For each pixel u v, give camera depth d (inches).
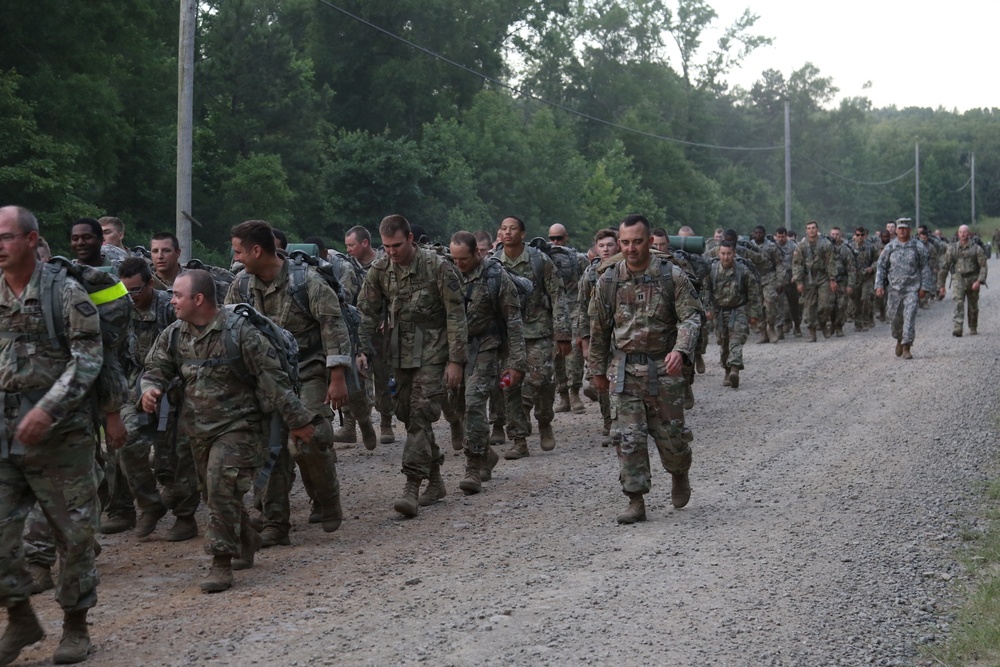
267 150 1745.8
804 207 4301.2
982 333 898.7
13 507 216.8
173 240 380.8
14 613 220.5
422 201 1908.2
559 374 578.2
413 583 277.3
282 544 322.0
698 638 231.0
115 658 227.1
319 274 316.8
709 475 402.6
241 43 1716.3
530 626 240.5
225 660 223.9
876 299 1063.6
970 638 231.9
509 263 457.1
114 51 1462.8
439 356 351.6
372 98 2386.8
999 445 442.3
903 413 519.8
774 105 4527.6
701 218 3380.9
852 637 233.6
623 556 296.7
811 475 396.5
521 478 412.5
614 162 2930.6
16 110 1182.3
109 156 1373.0
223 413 269.0
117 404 231.6
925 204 5610.2
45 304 214.8
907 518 334.3
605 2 3484.3
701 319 324.2
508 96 2741.1
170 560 311.3
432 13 2393.0
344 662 221.3
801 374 687.7
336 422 573.0
